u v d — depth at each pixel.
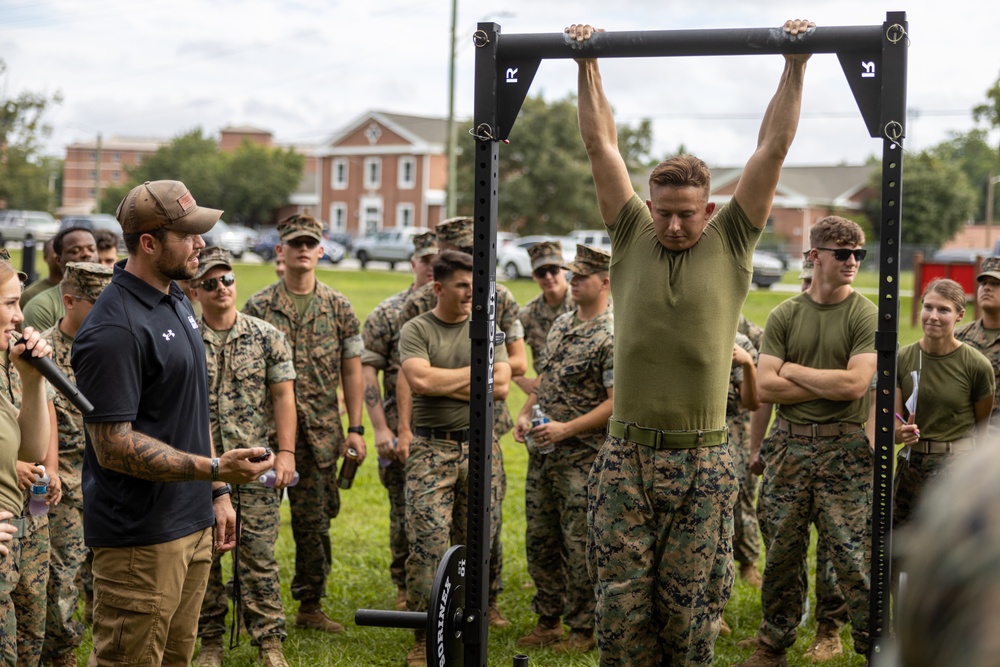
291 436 4.95
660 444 3.38
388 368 5.88
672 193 3.28
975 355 4.84
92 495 3.26
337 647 5.10
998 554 0.61
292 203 67.50
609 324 5.00
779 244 48.59
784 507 4.68
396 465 5.73
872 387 4.65
